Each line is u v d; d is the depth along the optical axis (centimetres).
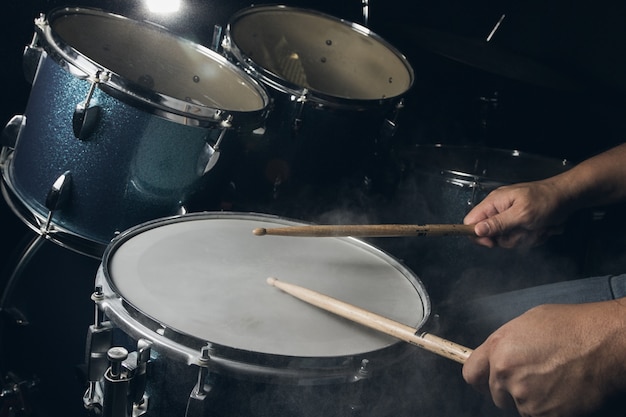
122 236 126
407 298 126
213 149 146
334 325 113
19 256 147
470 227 141
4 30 201
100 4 212
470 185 184
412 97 271
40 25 153
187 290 115
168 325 101
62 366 138
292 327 110
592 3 274
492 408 133
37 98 150
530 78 236
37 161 149
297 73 218
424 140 276
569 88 244
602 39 273
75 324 141
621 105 267
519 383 93
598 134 275
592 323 92
